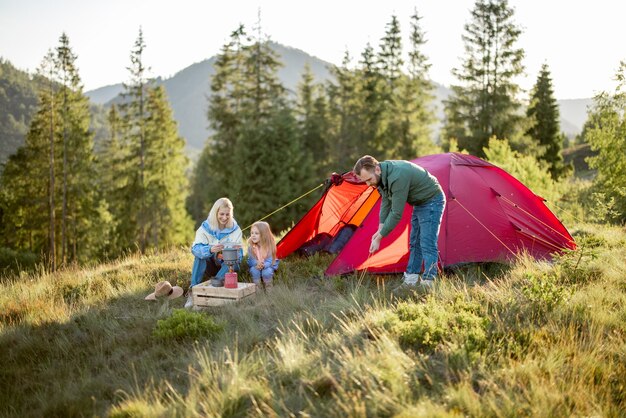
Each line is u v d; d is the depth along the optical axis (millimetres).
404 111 36312
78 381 4223
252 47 35750
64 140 29781
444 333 4195
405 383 3383
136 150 35406
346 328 4535
